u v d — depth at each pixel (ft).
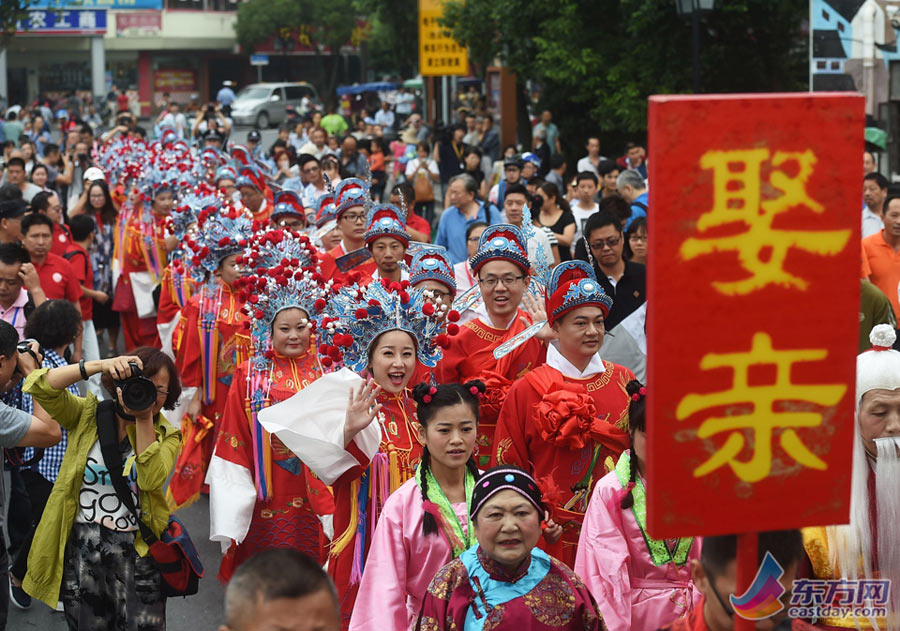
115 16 242.17
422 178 76.54
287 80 256.52
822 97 9.27
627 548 17.30
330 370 23.08
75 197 67.72
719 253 9.26
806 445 9.57
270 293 26.09
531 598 15.23
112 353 50.24
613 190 53.78
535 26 78.48
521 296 26.63
